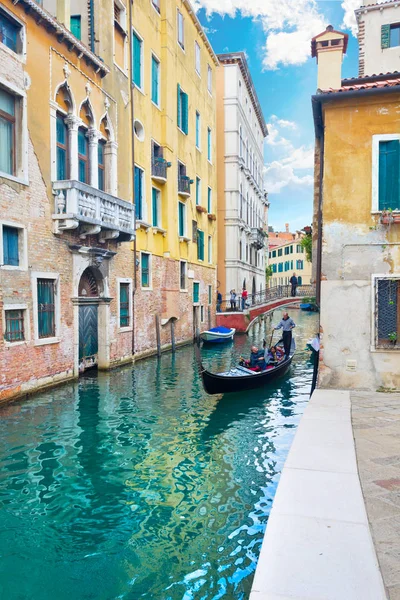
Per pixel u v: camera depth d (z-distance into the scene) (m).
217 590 4.14
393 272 8.53
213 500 5.84
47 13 10.53
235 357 18.02
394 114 8.50
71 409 9.79
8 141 9.97
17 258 10.02
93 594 4.09
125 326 15.16
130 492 6.04
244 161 32.50
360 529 3.14
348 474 4.10
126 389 11.83
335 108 8.66
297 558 2.80
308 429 5.58
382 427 5.85
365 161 8.60
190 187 21.39
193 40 22.03
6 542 4.86
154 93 17.72
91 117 12.87
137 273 15.89
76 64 12.05
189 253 21.55
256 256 38.53
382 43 18.75
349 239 8.66
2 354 9.38
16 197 9.82
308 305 44.56
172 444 7.89
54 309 11.30
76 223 11.05
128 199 15.04
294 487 3.82
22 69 10.07
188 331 21.45
